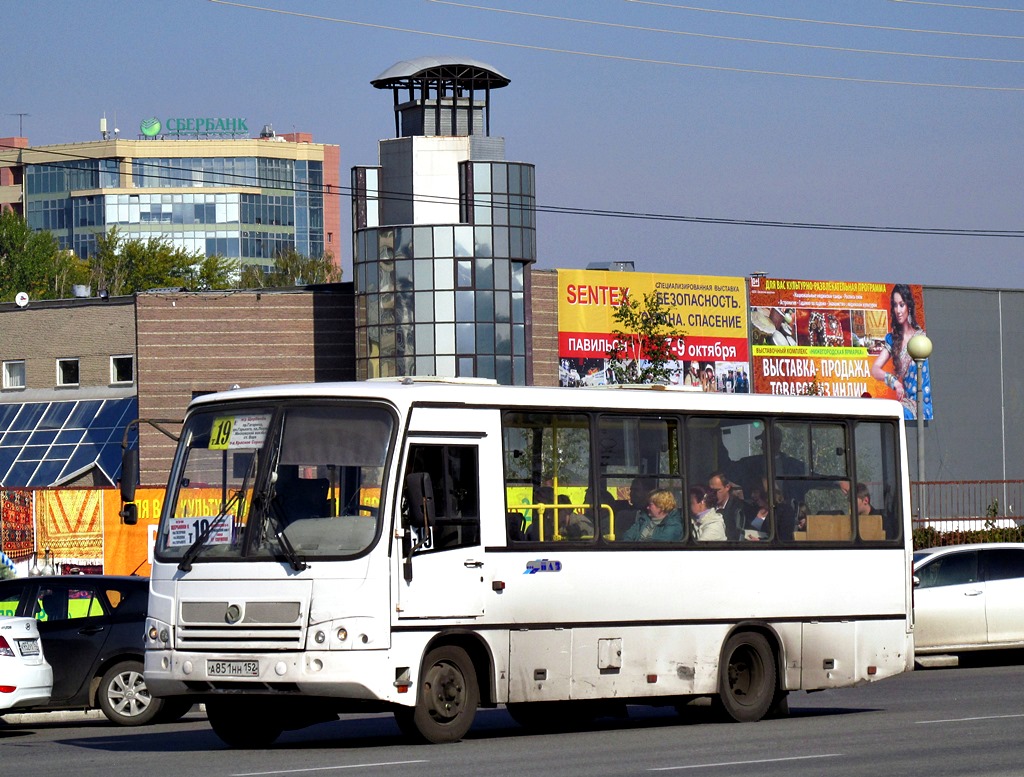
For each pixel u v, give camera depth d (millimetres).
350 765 19953
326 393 22609
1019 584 39000
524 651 23328
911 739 22812
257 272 185125
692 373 91000
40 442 87250
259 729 23766
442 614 22406
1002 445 102312
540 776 18641
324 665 21516
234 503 22484
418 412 22625
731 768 19406
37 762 21531
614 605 24375
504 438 23578
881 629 27594
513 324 87000
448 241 86438
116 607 29219
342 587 21688
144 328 87250
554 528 23938
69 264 177500
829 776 18609
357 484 22188
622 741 23078
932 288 100062
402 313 86625
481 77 91125
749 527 26281
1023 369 103625
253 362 88562
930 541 53688
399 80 91812
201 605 22188
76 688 28797
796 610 26562
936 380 100062
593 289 89000
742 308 93000
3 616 26656
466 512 23016
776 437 26828
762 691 26172
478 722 27828
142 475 85438
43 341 90188
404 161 90188
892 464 28156
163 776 19094
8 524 45406
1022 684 33562
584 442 24516
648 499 25125
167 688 22281
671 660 25016
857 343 96750
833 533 27266
